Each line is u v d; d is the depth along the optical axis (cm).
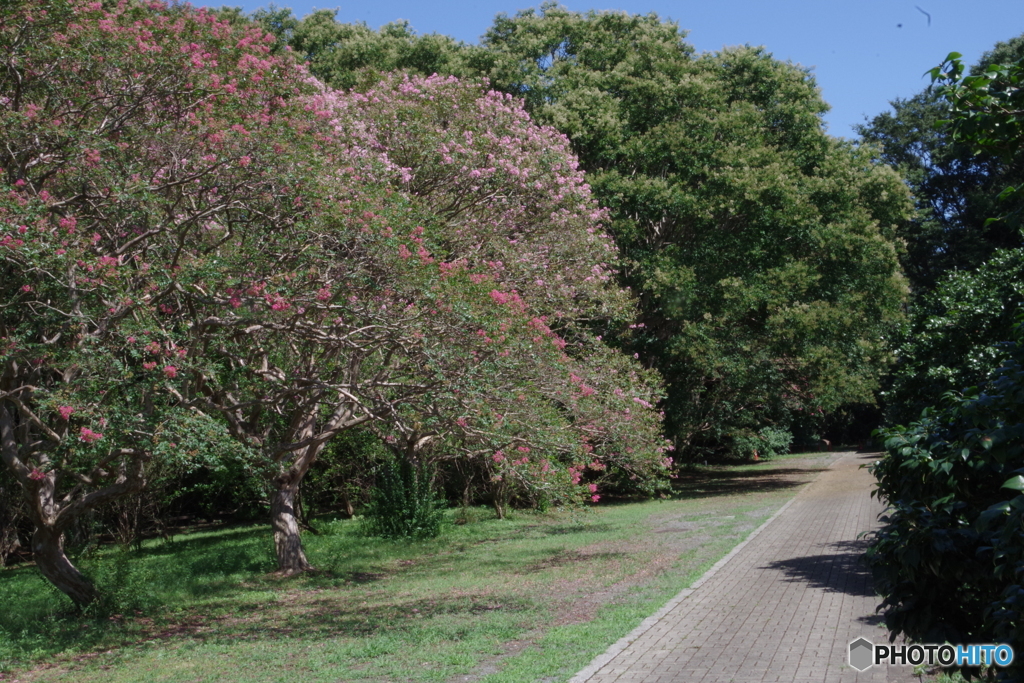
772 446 4428
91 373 929
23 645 966
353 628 995
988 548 354
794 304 2489
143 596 1223
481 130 1717
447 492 2562
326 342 1159
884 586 426
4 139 1046
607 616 968
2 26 1059
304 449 1552
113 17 1159
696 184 2508
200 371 1009
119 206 1016
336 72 2559
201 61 1149
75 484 1341
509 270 1544
